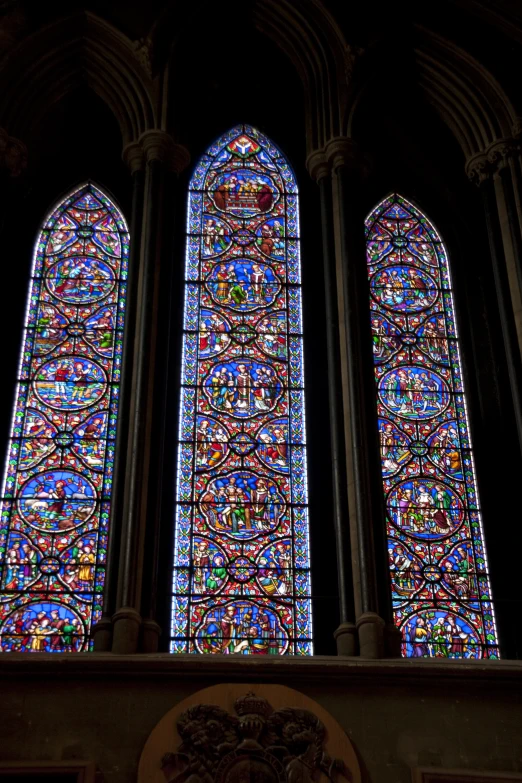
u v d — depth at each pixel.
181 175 15.30
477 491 13.46
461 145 14.99
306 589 12.58
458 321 14.66
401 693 10.80
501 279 13.73
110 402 13.65
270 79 15.77
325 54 14.91
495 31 15.02
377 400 13.93
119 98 14.72
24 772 10.12
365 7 15.07
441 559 12.98
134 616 11.31
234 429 13.51
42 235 14.87
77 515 12.90
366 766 10.38
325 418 13.63
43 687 10.69
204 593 12.48
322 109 14.74
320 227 15.00
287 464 13.34
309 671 10.87
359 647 11.37
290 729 10.45
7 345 13.90
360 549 11.85
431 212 15.52
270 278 14.62
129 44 14.68
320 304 14.42
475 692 10.84
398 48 14.95
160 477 12.30
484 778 10.23
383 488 12.70
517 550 13.08
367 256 15.09
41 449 13.29
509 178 14.29
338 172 14.27
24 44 14.44
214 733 10.41
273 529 12.91
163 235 13.80
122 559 11.66
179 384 13.72
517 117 14.49
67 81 14.87
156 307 13.28
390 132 15.59
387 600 11.68
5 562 12.58
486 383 14.23
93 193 15.26
